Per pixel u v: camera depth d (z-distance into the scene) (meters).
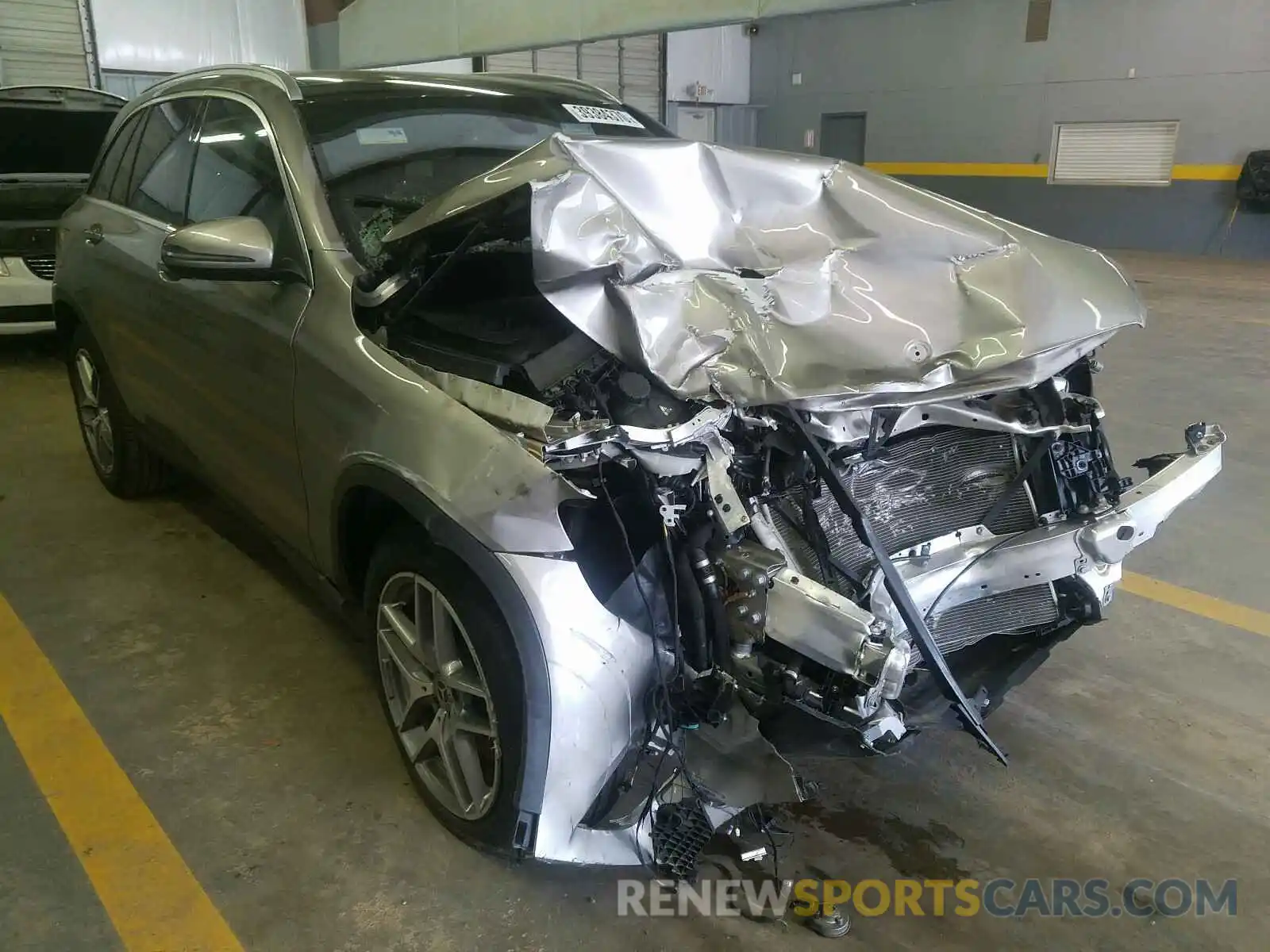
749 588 1.81
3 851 2.16
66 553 3.59
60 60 11.87
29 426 5.07
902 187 2.36
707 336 1.92
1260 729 2.65
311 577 2.66
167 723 2.62
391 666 2.30
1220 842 2.25
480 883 2.09
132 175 3.57
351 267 2.36
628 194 2.09
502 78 3.38
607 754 1.89
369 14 12.74
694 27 8.96
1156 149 13.26
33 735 2.56
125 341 3.36
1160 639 3.10
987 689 2.34
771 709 1.98
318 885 2.08
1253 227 12.55
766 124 18.22
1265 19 11.92
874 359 1.95
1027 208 14.70
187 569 3.48
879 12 15.70
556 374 1.92
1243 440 4.96
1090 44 13.48
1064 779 2.46
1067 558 2.13
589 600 1.84
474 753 2.10
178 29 12.53
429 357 2.13
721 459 1.83
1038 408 2.26
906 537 2.16
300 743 2.54
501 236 2.13
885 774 2.47
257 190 2.72
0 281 5.98
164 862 2.14
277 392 2.45
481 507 1.82
